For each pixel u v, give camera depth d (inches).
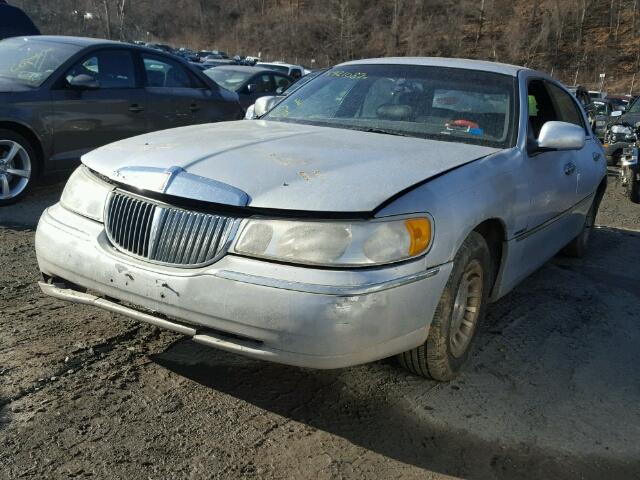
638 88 2650.1
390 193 111.1
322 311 102.2
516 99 162.6
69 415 113.3
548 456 113.4
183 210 112.5
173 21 3516.2
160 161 122.1
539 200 158.6
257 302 104.3
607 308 188.7
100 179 126.3
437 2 3415.4
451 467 108.5
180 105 307.1
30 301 159.5
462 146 145.6
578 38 2977.4
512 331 165.0
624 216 338.6
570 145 155.2
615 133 561.6
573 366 148.6
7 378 122.6
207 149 127.8
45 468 99.9
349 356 105.3
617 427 124.6
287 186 111.4
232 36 3403.1
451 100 163.6
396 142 142.9
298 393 126.7
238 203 108.3
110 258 116.6
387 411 122.9
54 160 256.4
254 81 475.8
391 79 173.6
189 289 108.5
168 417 115.5
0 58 272.4
